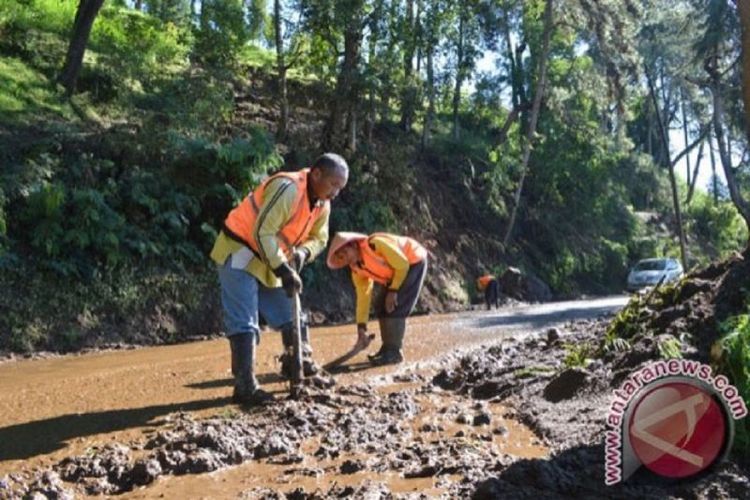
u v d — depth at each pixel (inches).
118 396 204.4
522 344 272.5
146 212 510.9
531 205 1066.1
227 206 550.0
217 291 513.3
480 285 732.7
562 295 985.5
